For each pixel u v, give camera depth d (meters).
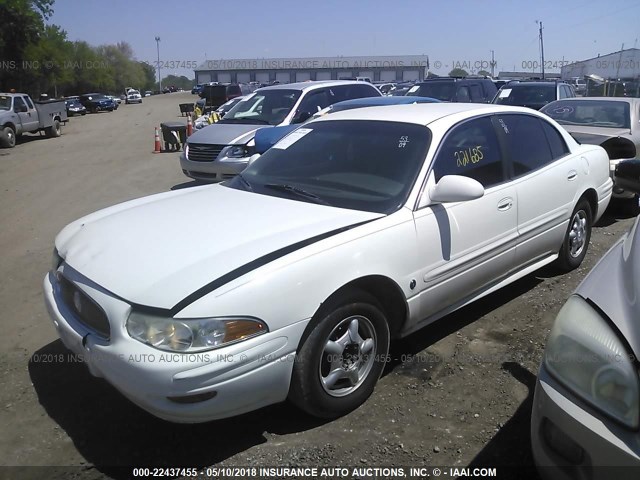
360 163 3.73
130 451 2.91
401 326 3.42
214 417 2.63
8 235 7.18
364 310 3.07
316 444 2.91
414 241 3.29
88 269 2.96
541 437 2.18
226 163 8.79
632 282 2.18
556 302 4.51
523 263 4.33
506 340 3.94
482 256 3.78
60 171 12.80
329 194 3.56
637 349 1.94
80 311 2.95
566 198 4.63
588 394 2.02
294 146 4.21
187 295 2.59
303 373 2.85
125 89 71.75
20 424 3.15
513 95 13.56
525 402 3.21
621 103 8.44
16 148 18.58
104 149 17.14
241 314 2.59
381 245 3.12
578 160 4.86
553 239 4.59
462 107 4.25
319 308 2.85
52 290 3.33
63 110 22.80
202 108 29.11
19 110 19.38
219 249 2.88
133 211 3.62
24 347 4.06
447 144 3.72
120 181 11.04
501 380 3.44
